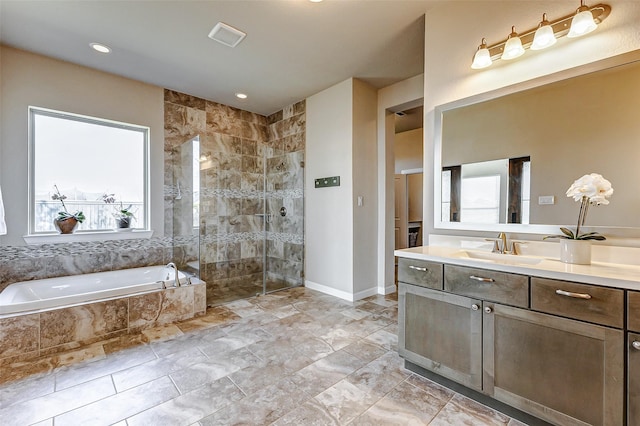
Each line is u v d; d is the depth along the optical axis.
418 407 1.64
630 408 1.18
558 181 1.77
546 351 1.39
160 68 3.16
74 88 3.06
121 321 2.53
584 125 1.68
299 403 1.67
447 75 2.22
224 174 4.28
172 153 3.78
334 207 3.72
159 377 1.92
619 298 1.19
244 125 4.55
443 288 1.77
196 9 2.19
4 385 1.82
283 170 4.49
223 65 3.11
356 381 1.88
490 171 2.04
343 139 3.58
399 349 2.01
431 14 2.28
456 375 1.71
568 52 1.72
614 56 1.57
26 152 2.83
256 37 2.58
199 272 3.85
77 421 1.51
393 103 3.65
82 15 2.25
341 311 3.16
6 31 2.47
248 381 1.88
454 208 2.22
